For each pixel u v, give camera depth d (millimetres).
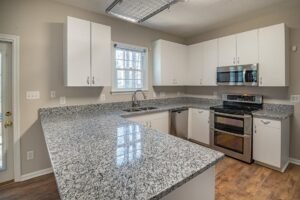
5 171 2383
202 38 4211
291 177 2441
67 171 932
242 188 2197
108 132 1702
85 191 753
